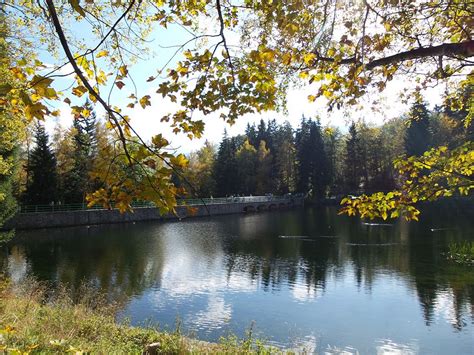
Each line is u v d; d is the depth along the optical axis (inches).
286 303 594.6
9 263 854.5
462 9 145.6
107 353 259.9
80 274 761.6
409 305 577.0
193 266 852.0
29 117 76.9
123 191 81.8
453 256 870.4
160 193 81.4
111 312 418.9
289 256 954.7
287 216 2090.3
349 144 2950.3
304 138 3085.6
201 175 2773.1
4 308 331.0
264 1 120.6
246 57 117.2
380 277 733.9
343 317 531.8
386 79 167.3
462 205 2022.6
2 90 74.3
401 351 427.5
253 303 593.9
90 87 80.2
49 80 75.1
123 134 84.8
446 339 458.6
